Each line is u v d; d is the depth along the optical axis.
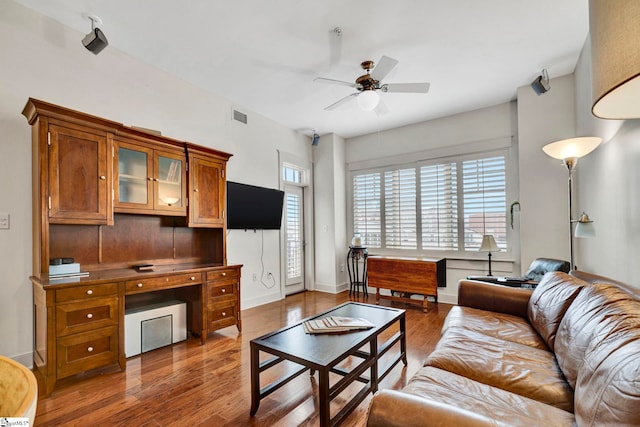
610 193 2.37
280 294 4.84
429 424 0.88
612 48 0.59
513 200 4.13
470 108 4.35
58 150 2.29
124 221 2.96
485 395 1.28
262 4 2.33
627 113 0.77
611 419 0.82
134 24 2.57
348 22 2.53
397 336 2.47
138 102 3.12
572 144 2.62
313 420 1.80
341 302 4.62
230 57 3.06
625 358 0.93
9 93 2.35
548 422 1.08
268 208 4.52
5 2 2.33
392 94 3.88
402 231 5.04
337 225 5.41
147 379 2.27
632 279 1.99
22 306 2.39
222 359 2.62
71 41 2.66
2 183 2.32
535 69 3.34
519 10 2.41
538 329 1.97
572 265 2.87
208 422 1.78
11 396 0.60
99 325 2.30
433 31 2.66
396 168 5.13
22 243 2.40
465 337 1.91
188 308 3.17
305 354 1.69
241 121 4.25
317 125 5.02
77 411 1.88
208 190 3.30
